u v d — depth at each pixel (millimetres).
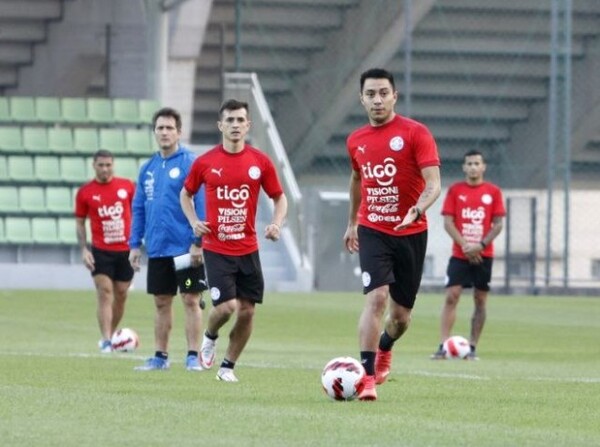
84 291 54625
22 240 58812
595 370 26828
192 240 25219
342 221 61188
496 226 32375
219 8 67938
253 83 61781
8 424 15938
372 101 19953
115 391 20297
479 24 68875
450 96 69312
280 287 59781
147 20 61344
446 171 69438
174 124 25453
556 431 16156
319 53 68688
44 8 65500
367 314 19578
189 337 25359
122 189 32281
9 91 67688
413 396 20141
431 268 61938
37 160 61500
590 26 69062
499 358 30688
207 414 17094
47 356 28484
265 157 22906
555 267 65625
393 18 66875
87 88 67312
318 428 15820
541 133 69562
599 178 69250
